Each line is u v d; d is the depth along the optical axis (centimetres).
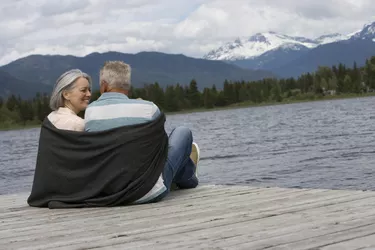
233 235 354
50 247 346
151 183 498
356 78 19462
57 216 464
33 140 7631
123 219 436
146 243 344
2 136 11156
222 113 14862
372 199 476
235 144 3444
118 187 488
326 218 396
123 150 485
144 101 504
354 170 1739
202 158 2577
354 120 5484
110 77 505
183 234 365
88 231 394
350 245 309
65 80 516
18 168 2895
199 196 554
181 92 19125
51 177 499
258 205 478
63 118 507
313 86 19975
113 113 493
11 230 420
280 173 1812
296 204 472
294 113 9519
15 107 17550
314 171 1798
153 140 495
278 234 349
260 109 15625
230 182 1666
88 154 487
